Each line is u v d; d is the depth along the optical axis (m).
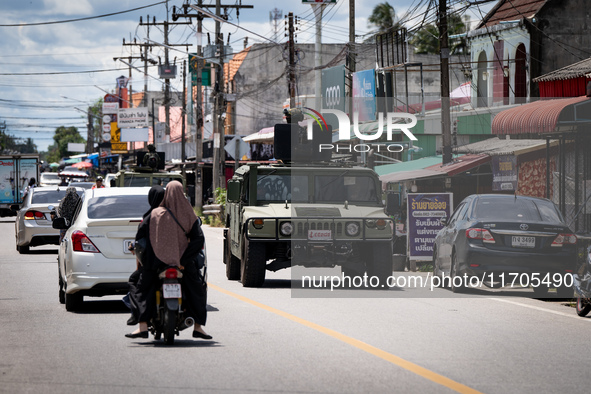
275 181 35.78
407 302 29.77
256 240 33.47
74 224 27.53
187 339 21.39
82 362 18.19
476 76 74.75
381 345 20.47
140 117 180.50
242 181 36.03
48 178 144.50
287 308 27.67
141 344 20.62
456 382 16.20
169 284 19.81
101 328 23.48
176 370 17.27
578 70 50.88
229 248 37.88
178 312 20.27
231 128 154.62
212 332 22.50
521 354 19.48
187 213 20.17
